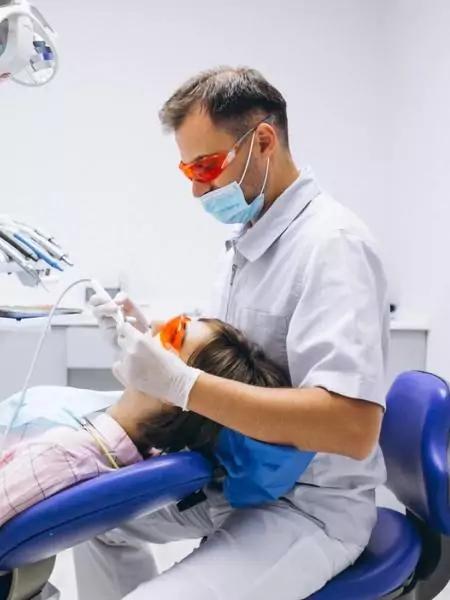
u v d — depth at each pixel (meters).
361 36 2.79
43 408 1.16
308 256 1.10
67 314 2.35
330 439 0.96
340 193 2.88
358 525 1.12
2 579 0.91
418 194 2.56
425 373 1.26
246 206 1.19
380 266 1.11
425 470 1.13
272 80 2.79
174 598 0.93
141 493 0.88
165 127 1.16
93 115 2.71
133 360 0.95
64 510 0.84
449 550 1.18
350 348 0.97
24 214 2.75
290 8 2.74
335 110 2.83
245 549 1.02
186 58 2.73
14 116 2.67
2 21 1.03
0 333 2.35
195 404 0.95
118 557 1.34
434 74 2.39
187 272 2.86
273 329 1.16
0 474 0.92
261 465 1.00
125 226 2.80
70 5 2.63
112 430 1.05
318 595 1.04
